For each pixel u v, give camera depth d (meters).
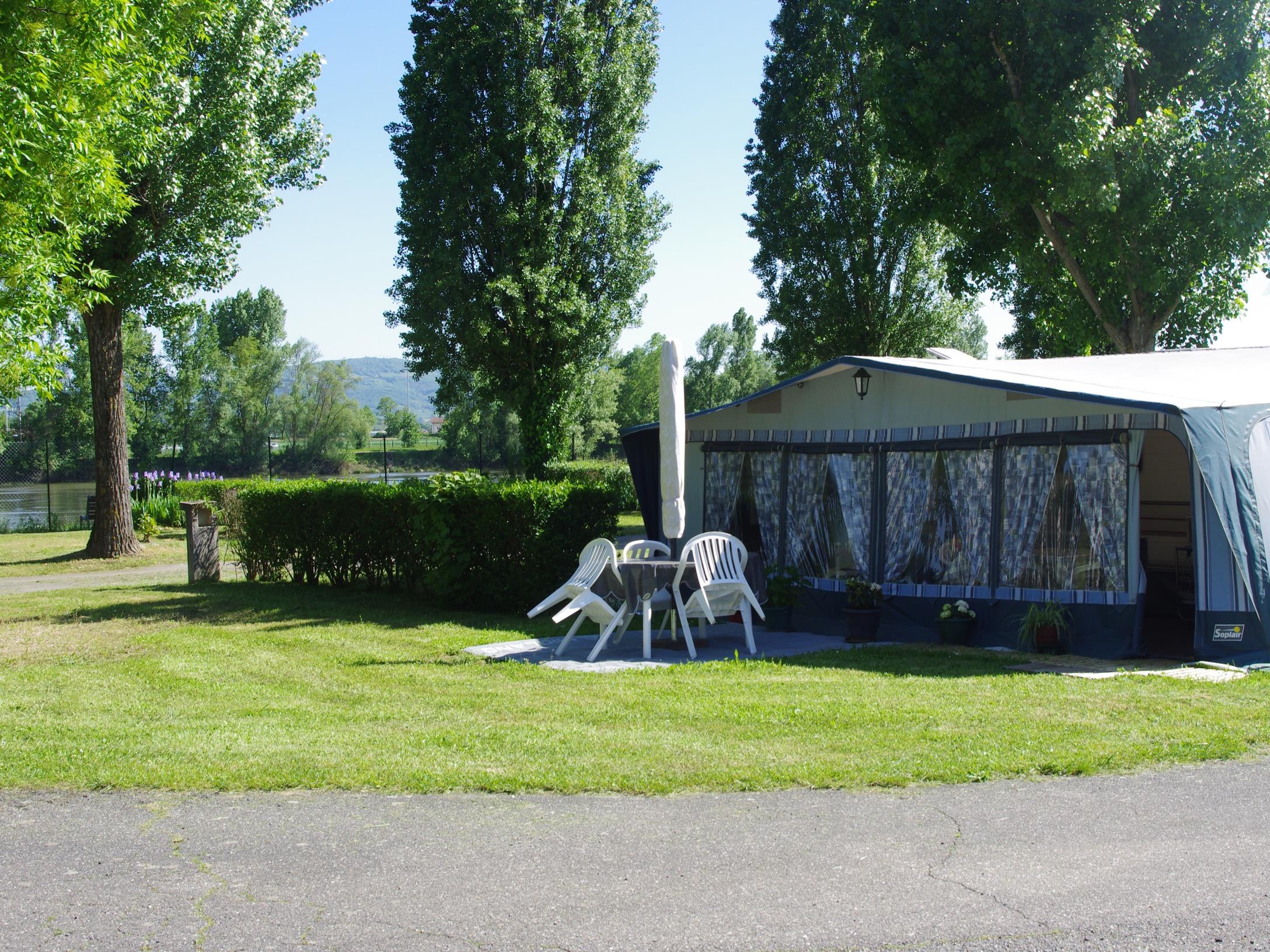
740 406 11.70
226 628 10.33
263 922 3.34
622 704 6.46
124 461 19.02
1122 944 3.11
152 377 62.06
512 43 24.56
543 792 4.66
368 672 7.86
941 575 9.87
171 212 16.72
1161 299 17.92
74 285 10.02
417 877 3.70
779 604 10.02
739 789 4.65
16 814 4.46
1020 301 22.06
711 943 3.16
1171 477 11.95
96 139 9.73
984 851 3.86
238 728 5.93
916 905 3.40
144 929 3.29
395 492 12.76
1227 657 7.80
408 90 25.19
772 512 11.29
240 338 67.56
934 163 18.20
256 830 4.21
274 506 14.32
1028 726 5.64
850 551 10.58
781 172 26.67
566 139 25.42
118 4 8.73
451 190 24.69
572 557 11.13
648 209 27.30
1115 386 8.90
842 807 4.39
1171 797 4.45
